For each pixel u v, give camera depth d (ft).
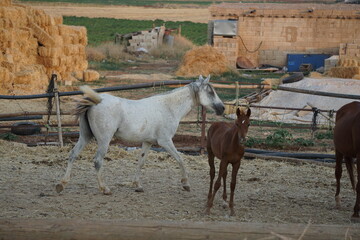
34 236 17.75
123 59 151.74
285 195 34.14
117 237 17.79
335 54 137.59
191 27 240.12
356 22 136.15
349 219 28.99
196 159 44.37
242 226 18.26
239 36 140.15
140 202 30.91
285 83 82.12
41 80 88.07
